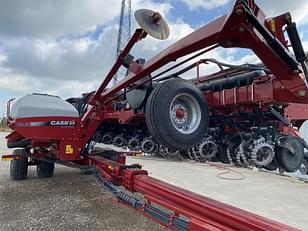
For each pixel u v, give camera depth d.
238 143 6.41
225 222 1.45
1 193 3.97
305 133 7.20
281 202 3.78
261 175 5.84
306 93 1.69
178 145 2.21
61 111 3.60
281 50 1.50
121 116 4.70
